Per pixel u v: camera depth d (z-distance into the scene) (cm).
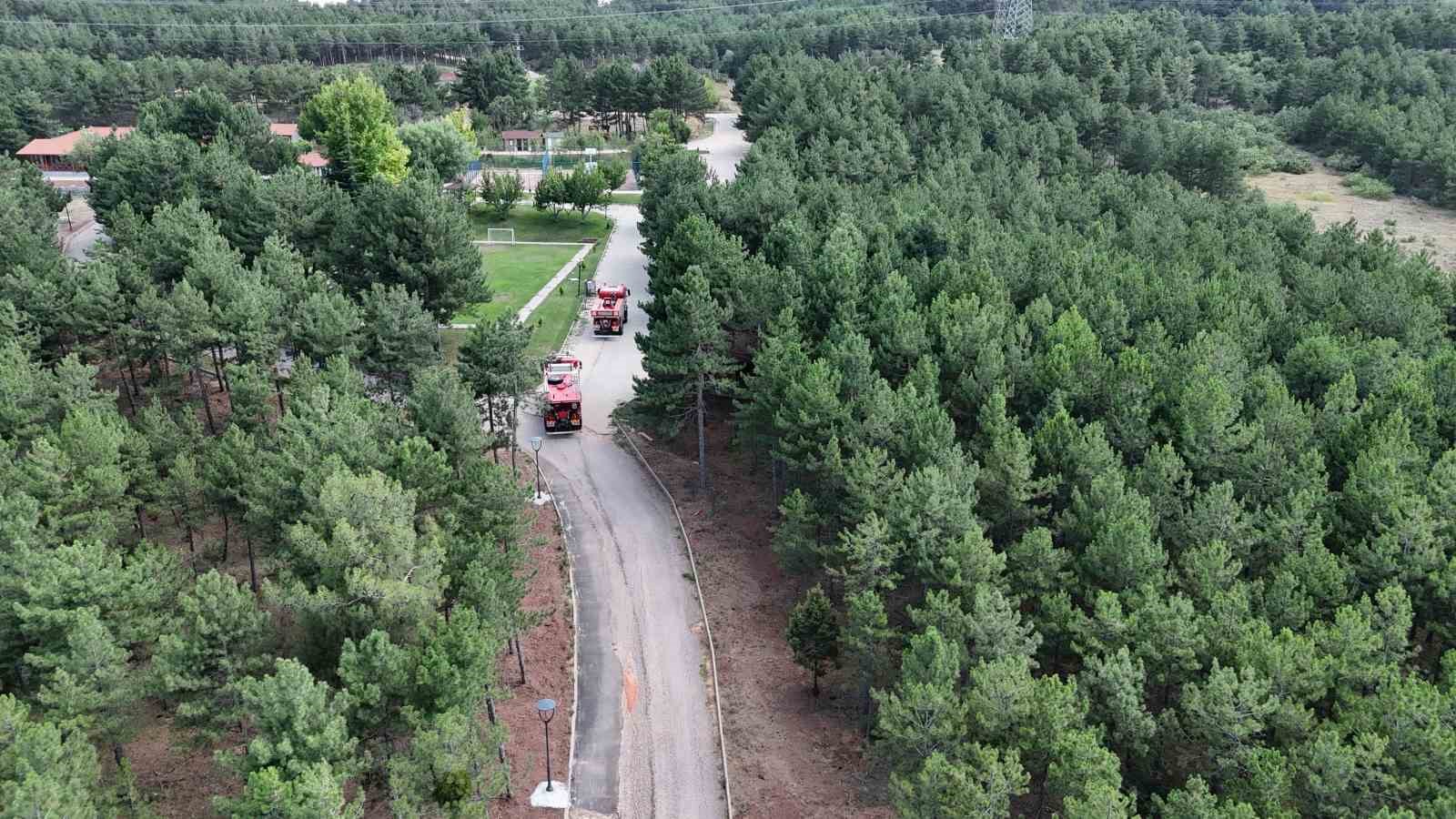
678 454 7844
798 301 7438
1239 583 4797
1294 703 4256
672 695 5409
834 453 5734
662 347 6969
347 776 3962
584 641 5772
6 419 5828
